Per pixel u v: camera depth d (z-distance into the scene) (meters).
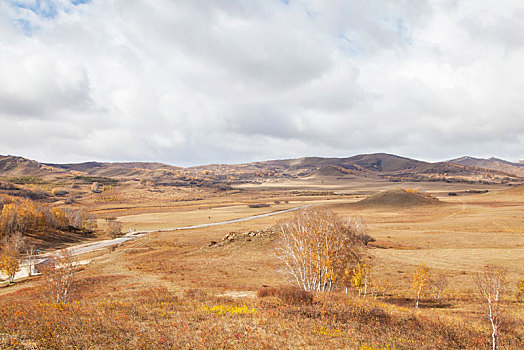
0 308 18.36
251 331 16.28
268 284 46.53
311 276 37.25
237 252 78.88
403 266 58.34
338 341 15.93
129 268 66.62
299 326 17.55
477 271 52.75
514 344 19.58
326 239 37.25
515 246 72.81
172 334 15.50
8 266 69.69
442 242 81.00
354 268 41.00
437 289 42.88
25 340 13.41
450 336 18.92
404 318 21.83
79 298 36.72
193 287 42.56
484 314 26.62
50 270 36.44
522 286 36.34
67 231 150.62
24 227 130.88
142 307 21.23
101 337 14.43
